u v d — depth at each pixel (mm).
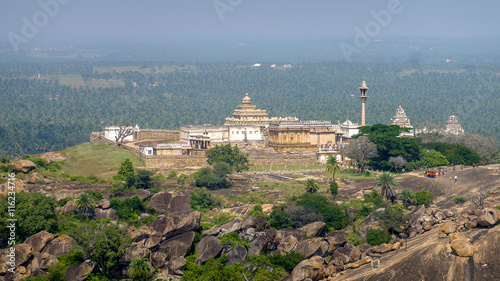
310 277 116500
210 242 128250
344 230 142250
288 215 144000
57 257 122375
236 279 120125
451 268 113812
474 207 142750
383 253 128000
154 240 128500
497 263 113000
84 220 142375
